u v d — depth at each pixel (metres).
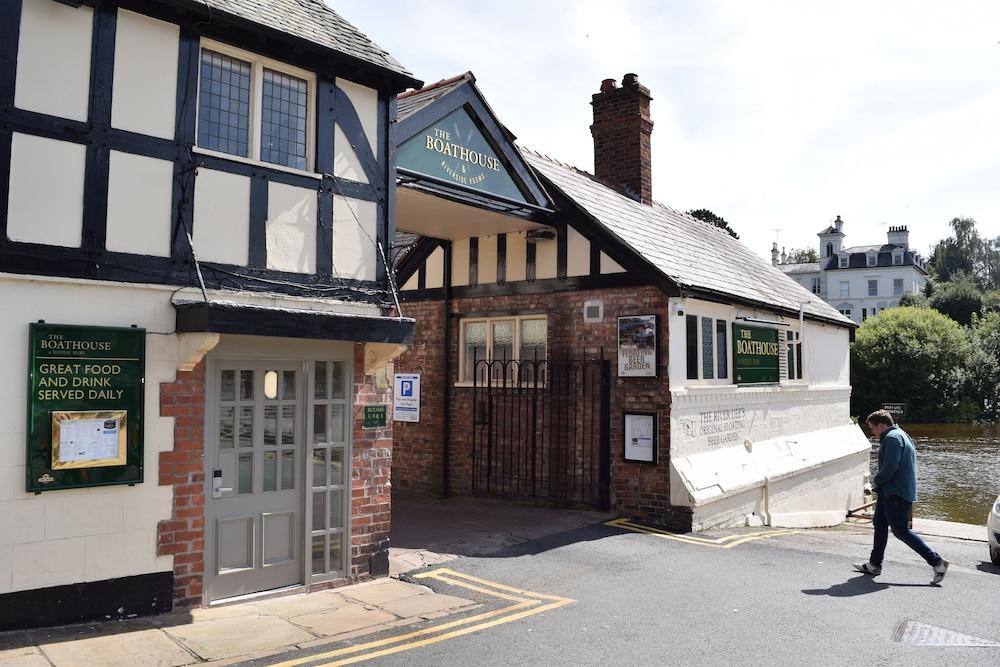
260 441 6.57
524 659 5.23
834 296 68.00
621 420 10.80
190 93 6.13
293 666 4.99
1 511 5.14
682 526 10.15
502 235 12.36
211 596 6.21
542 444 11.60
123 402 5.67
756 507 12.16
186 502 6.01
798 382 14.73
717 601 6.77
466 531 9.57
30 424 5.24
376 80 7.47
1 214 5.17
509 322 12.28
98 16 5.68
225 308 5.75
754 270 16.38
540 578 7.49
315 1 7.75
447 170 9.13
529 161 11.58
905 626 6.09
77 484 5.44
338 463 7.11
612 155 15.09
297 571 6.79
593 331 11.19
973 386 42.66
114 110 5.73
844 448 16.06
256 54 6.57
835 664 5.24
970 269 78.06
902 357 42.22
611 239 10.92
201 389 6.11
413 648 5.40
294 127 6.91
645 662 5.23
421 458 13.01
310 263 6.82
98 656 4.96
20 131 5.28
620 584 7.32
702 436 11.12
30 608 5.26
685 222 16.52
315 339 6.39
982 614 6.46
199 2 5.95
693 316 11.10
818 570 8.09
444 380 12.78
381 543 7.39
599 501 10.94
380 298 7.36
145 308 5.81
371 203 7.38
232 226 6.33
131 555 5.73
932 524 13.31
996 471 25.41
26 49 5.33
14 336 5.23
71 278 5.44
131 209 5.77
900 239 66.81
